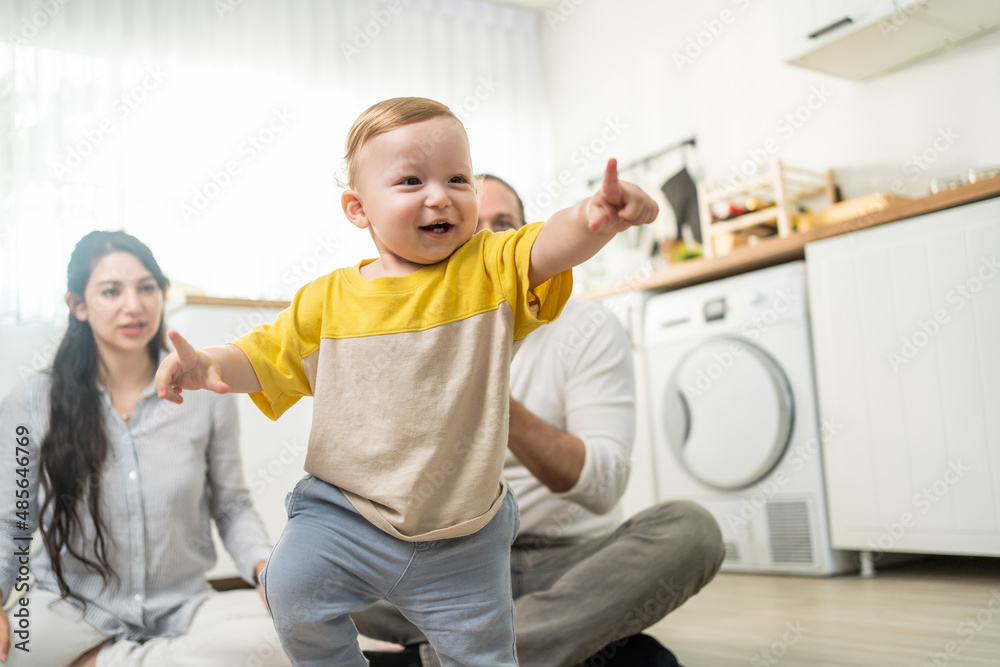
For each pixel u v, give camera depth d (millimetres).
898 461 2084
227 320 2244
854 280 2184
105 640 1200
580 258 755
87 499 1227
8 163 2877
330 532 791
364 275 873
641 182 3619
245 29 3393
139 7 3172
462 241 823
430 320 795
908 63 2617
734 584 2172
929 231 2029
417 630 1338
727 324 2486
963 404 1959
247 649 1115
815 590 1979
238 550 1365
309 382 834
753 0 3152
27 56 2949
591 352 1426
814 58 2557
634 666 1162
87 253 1276
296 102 3461
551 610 1104
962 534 1958
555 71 4113
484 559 801
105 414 1273
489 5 4035
